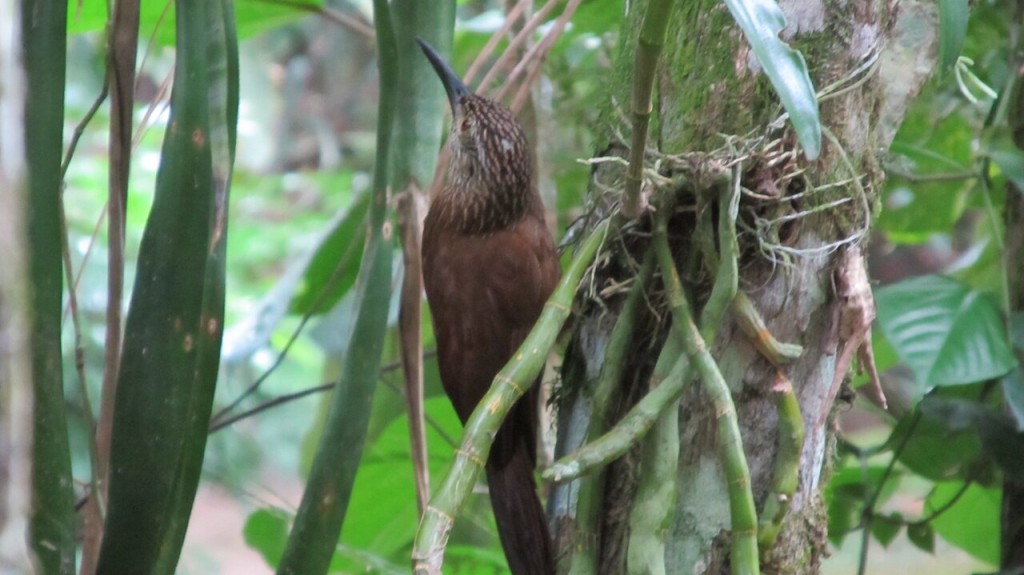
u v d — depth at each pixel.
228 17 3.06
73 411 7.73
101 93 3.29
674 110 3.45
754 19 2.63
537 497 4.09
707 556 3.25
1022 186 4.55
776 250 3.25
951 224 6.05
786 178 3.25
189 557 10.30
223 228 2.97
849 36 3.29
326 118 14.30
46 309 2.65
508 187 4.58
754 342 3.19
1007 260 4.98
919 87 3.62
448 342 4.68
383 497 5.70
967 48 5.38
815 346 3.32
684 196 3.38
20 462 1.89
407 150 3.44
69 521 2.63
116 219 3.21
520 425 4.16
